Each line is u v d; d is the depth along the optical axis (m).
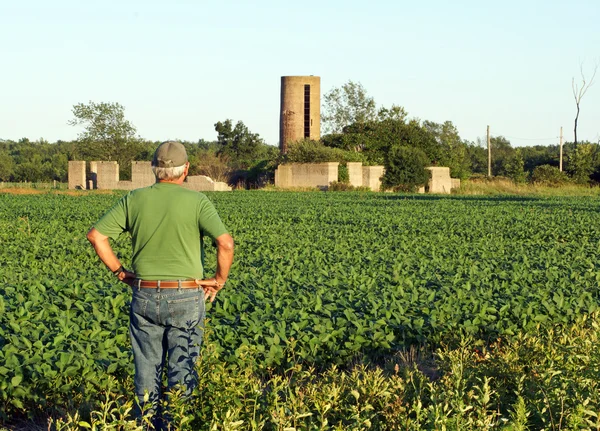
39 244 19.72
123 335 9.07
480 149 128.88
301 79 80.69
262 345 8.73
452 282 13.57
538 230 25.75
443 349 9.38
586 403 5.56
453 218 30.83
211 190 60.84
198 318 6.10
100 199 42.97
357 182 65.00
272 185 63.72
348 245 20.45
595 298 12.38
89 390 7.43
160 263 5.98
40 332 9.27
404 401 6.16
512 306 11.30
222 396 5.66
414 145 73.12
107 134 79.31
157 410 6.04
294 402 5.58
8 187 62.75
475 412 5.98
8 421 7.30
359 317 10.52
